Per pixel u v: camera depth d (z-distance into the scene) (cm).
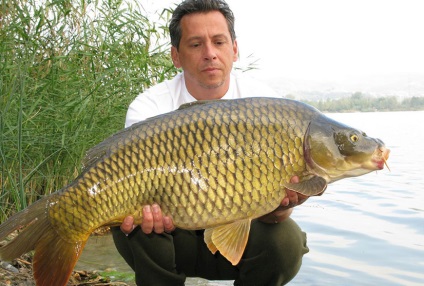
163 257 125
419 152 468
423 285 160
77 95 230
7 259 99
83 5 250
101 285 152
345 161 106
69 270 102
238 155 101
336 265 176
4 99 202
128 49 257
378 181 331
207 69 130
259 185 102
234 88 138
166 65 259
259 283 129
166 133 101
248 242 127
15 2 232
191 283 162
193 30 129
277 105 105
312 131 105
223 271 132
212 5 129
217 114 103
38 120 214
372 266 174
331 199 279
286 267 127
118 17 254
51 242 102
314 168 106
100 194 101
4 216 192
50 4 233
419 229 216
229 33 132
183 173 101
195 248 130
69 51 236
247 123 102
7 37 223
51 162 223
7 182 202
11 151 202
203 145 101
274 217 121
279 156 103
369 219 235
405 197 280
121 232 128
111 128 236
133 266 129
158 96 136
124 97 239
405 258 182
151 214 101
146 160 101
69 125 216
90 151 104
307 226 225
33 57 216
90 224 101
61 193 102
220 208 102
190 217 102
